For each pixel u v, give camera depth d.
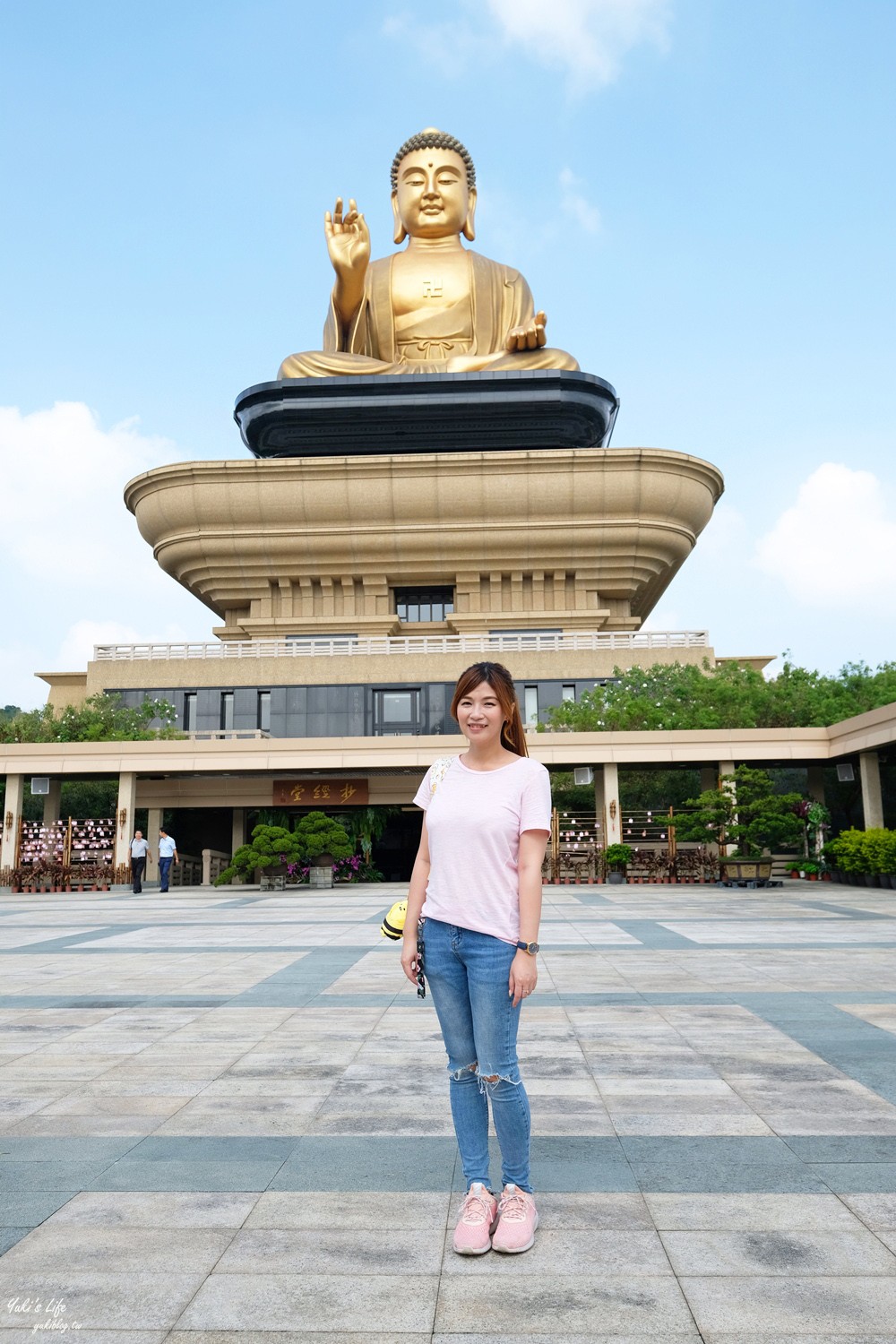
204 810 43.34
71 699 55.38
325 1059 6.70
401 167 68.25
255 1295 3.32
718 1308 3.20
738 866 27.39
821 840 29.92
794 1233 3.77
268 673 47.12
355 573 59.62
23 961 12.22
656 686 42.31
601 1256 3.59
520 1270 3.49
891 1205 4.04
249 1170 4.52
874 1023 7.70
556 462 57.00
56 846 33.00
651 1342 2.99
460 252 66.75
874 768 28.80
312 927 16.64
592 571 59.44
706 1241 3.71
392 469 57.12
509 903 3.86
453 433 61.69
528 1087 5.93
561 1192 4.23
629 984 9.80
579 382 59.22
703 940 13.73
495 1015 3.79
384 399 59.56
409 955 4.05
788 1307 3.20
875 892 24.05
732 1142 4.88
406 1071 6.36
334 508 57.59
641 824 34.91
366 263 63.75
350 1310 3.21
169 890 31.06
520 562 59.19
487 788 3.96
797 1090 5.80
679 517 59.03
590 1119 5.27
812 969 10.66
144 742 32.47
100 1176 4.46
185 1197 4.20
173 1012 8.55
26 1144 4.92
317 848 30.45
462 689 4.05
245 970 11.19
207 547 58.75
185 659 47.66
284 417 60.44
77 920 18.94
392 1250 3.67
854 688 41.09
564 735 30.84
